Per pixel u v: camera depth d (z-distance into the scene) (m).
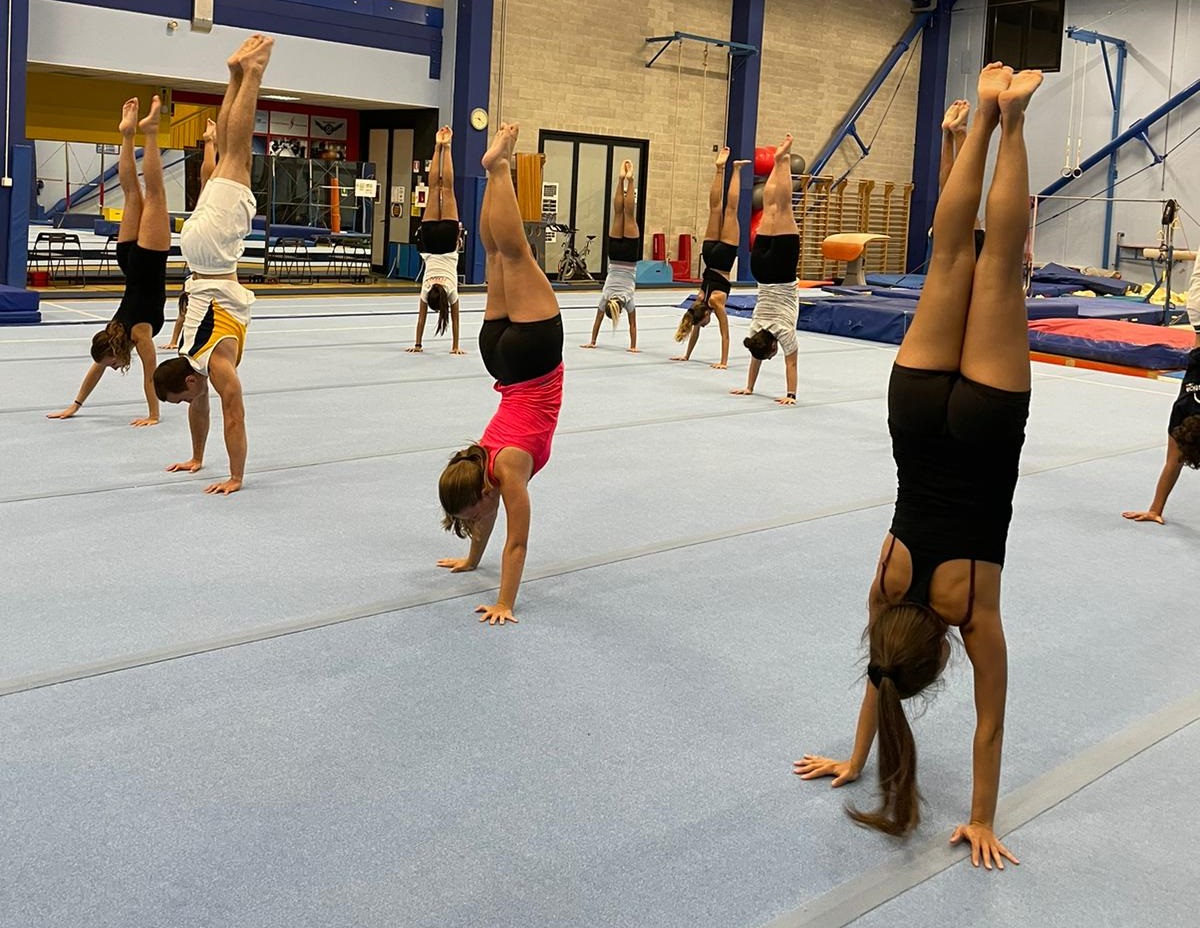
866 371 11.08
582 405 8.67
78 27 14.56
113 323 7.12
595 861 2.69
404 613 4.27
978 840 2.79
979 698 2.79
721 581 4.76
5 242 13.95
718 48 20.91
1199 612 4.59
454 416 7.88
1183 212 20.25
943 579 2.72
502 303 4.27
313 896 2.51
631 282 11.77
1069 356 12.30
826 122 22.56
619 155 20.20
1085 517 6.02
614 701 3.58
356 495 5.84
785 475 6.65
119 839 2.71
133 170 7.05
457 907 2.49
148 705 3.43
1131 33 20.61
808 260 22.03
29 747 3.15
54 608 4.18
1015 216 2.58
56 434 6.90
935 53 23.27
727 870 2.68
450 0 17.81
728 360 11.48
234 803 2.89
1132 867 2.77
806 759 3.20
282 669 3.72
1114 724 3.56
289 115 18.94
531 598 4.48
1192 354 5.83
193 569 4.65
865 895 2.60
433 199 10.85
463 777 3.07
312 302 15.63
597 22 19.33
